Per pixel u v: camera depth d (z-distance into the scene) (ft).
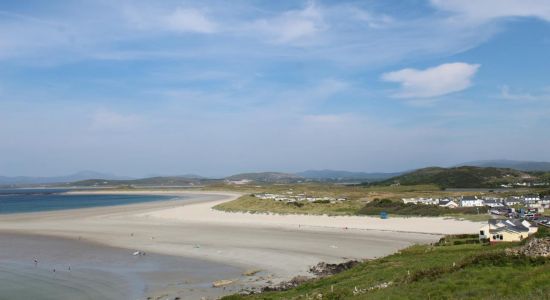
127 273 180.14
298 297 119.44
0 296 147.33
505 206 410.93
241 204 490.49
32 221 380.99
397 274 126.41
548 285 83.76
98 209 532.32
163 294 150.20
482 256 111.86
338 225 321.11
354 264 185.26
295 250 226.38
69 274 177.99
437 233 271.90
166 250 231.50
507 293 84.33
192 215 424.87
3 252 226.99
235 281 166.61
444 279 101.30
